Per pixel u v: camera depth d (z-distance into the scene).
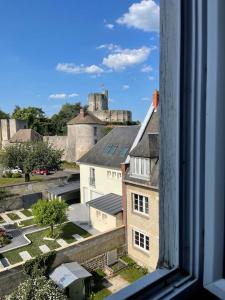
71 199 27.45
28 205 25.94
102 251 15.09
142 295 1.19
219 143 1.23
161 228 1.45
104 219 18.38
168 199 1.40
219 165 1.23
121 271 14.50
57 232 19.02
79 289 12.27
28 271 12.53
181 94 1.29
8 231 19.70
